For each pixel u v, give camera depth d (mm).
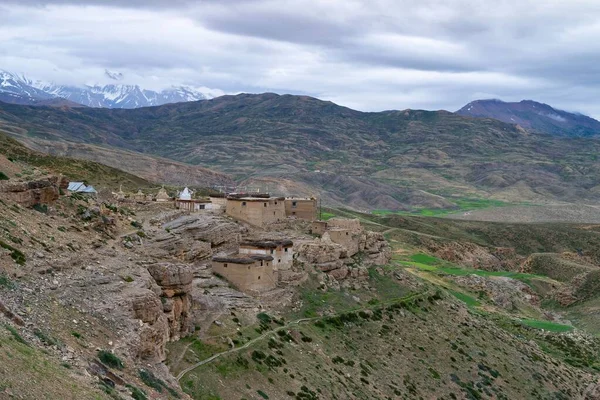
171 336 62469
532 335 141000
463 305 128500
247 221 113438
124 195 126562
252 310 81062
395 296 113438
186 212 104438
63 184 82250
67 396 34719
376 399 76062
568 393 106250
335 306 97875
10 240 53500
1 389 31234
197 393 55875
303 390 67500
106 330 47719
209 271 87500
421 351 97312
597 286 189000
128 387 42219
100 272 56875
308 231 120625
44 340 41031
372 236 130250
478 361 101750
